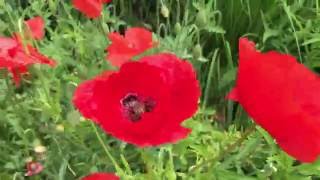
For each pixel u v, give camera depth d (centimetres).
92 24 55
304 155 29
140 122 33
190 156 47
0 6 57
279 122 29
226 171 44
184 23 56
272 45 63
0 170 46
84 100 34
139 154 46
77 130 44
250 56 29
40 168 44
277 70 29
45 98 46
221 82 58
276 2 63
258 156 49
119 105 34
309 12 63
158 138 33
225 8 64
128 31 46
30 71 44
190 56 51
